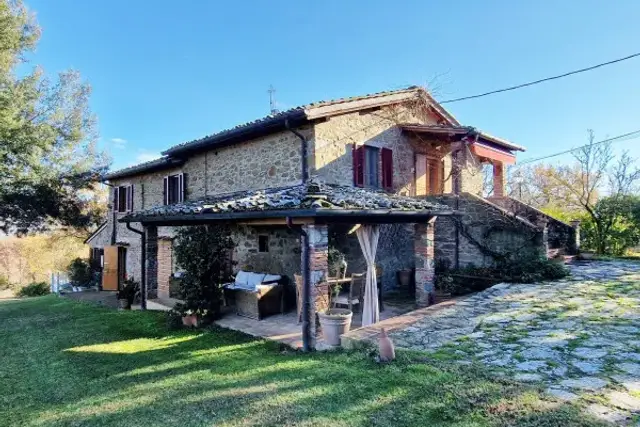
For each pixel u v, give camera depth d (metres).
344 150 9.47
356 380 4.32
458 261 10.44
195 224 8.77
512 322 5.96
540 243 9.39
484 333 5.52
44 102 17.98
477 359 4.54
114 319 9.64
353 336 5.70
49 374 5.70
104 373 5.55
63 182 18.88
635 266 10.99
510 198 12.76
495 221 9.88
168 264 12.98
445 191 12.38
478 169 13.88
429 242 8.12
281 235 9.42
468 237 10.27
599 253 14.09
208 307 8.19
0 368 6.20
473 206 10.23
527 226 9.46
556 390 3.59
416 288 8.26
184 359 5.92
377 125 10.45
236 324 7.88
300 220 6.05
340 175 9.31
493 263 9.78
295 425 3.51
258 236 10.06
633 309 6.38
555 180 22.09
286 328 7.33
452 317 6.42
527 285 8.62
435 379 4.04
